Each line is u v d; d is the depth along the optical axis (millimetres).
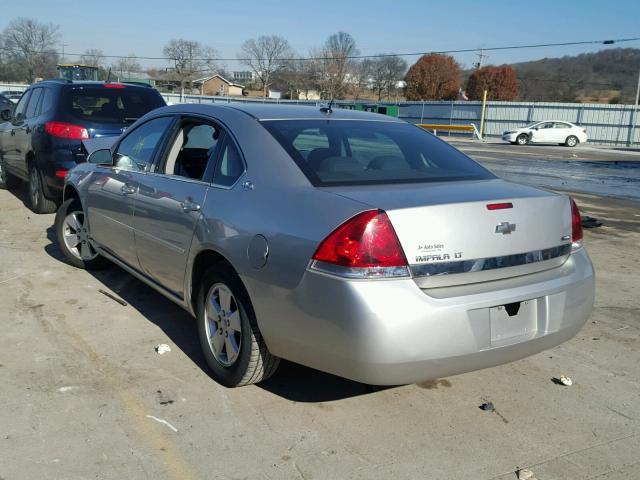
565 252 3404
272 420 3314
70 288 5352
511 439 3215
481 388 3768
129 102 7996
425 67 77000
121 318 4691
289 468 2908
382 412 3439
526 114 44656
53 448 2992
